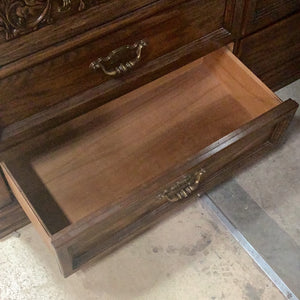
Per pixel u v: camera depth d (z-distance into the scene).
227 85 1.22
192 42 1.02
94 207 1.02
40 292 1.05
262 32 1.13
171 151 1.11
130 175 1.07
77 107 0.94
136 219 0.99
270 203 1.19
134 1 0.83
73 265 0.95
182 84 1.22
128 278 1.07
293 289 1.06
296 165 1.25
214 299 1.05
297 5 1.12
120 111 1.17
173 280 1.07
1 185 1.00
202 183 1.06
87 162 1.08
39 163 1.07
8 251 1.11
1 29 0.72
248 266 1.09
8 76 0.80
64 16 0.77
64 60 0.85
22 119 0.90
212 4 0.96
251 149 1.08
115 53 0.91
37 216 0.85
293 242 1.13
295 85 1.43
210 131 1.14
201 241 1.13
